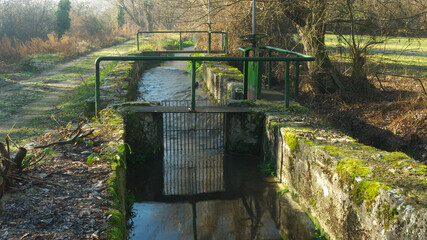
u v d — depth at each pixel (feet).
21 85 45.16
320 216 15.37
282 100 26.16
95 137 18.95
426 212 9.69
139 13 159.84
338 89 37.19
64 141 17.17
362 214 12.21
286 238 15.24
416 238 9.86
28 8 97.71
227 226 16.25
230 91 31.99
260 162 23.41
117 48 93.91
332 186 14.29
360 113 31.68
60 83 47.78
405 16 37.63
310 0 36.60
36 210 11.81
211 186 20.17
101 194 12.99
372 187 11.83
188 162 23.61
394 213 10.72
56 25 98.68
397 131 27.53
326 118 31.40
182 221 16.60
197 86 47.62
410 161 13.89
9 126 27.73
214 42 58.85
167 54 80.23
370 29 38.45
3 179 12.66
